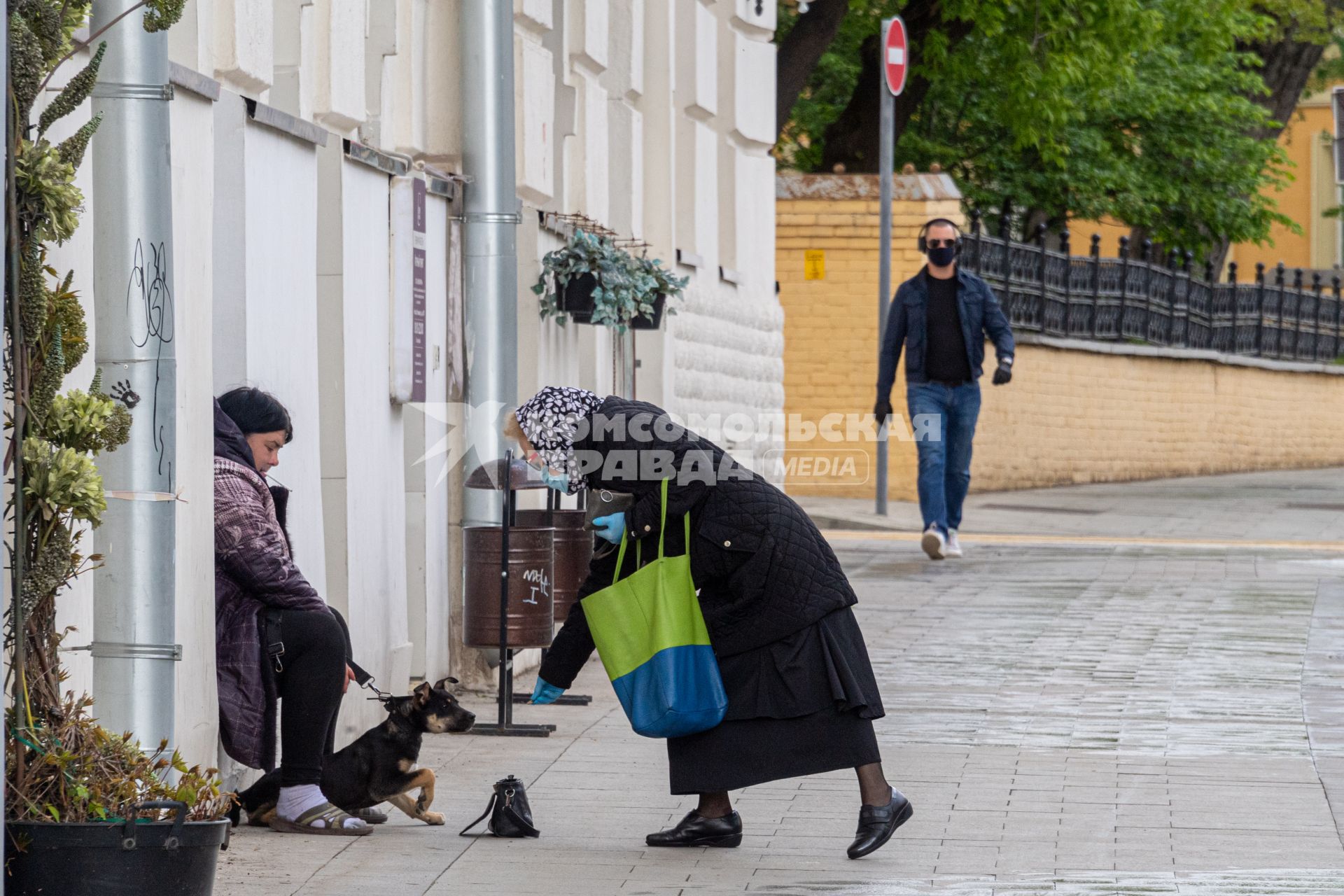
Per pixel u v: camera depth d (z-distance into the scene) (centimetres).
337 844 1538
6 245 1100
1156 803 1688
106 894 1116
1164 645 2614
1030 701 2202
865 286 5012
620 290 2497
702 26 3528
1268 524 4772
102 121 1257
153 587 1269
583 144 2775
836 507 4728
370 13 2094
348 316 1912
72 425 1148
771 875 1452
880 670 2417
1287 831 1579
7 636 1158
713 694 1484
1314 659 2492
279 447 1616
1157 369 6366
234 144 1642
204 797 1196
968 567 3566
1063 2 5497
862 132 5784
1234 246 10906
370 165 1978
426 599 2166
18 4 1120
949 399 3647
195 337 1477
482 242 2238
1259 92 7006
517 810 1577
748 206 3941
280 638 1548
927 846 1539
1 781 1063
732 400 3769
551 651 1581
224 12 1678
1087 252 9044
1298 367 7294
